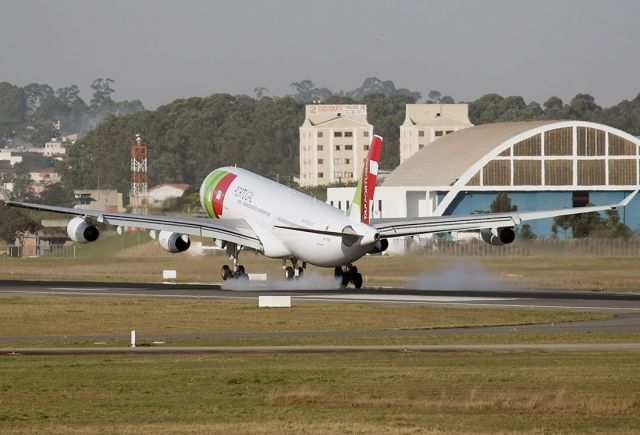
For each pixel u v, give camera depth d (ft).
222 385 375.66
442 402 341.00
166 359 437.58
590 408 330.75
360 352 454.40
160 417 322.75
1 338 516.73
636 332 515.91
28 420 319.47
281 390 365.40
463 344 479.00
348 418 319.47
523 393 354.74
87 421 317.42
